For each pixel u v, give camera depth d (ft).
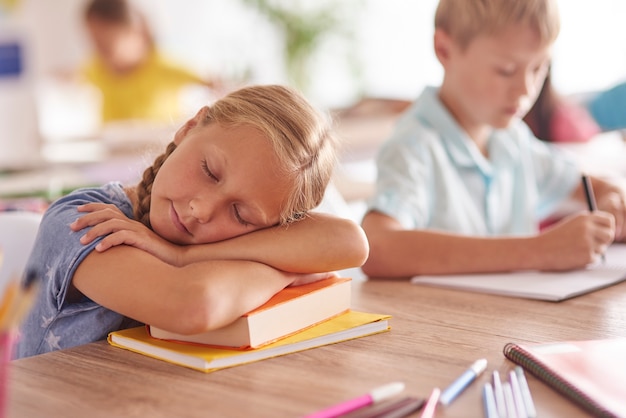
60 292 3.08
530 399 2.37
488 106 5.00
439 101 5.30
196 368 2.73
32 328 3.26
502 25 4.74
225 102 3.21
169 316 2.78
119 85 15.42
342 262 3.23
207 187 3.07
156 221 3.18
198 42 18.51
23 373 2.73
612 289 3.89
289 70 15.76
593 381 2.45
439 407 2.34
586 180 4.57
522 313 3.45
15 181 7.54
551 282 3.95
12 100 11.20
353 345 2.98
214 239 3.17
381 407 2.33
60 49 17.54
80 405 2.43
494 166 5.45
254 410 2.35
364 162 9.04
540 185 5.82
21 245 3.97
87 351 2.97
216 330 2.86
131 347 2.98
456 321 3.32
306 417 2.22
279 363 2.77
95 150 9.80
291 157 3.09
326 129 3.34
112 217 3.17
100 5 15.06
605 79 12.45
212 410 2.36
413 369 2.69
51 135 11.60
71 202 3.36
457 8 4.93
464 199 5.28
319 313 3.10
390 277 4.29
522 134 5.77
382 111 11.55
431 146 5.15
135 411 2.37
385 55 16.94
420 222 4.94
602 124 7.74
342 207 4.85
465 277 4.12
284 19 15.69
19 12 17.12
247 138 3.05
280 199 3.13
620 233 5.20
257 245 3.12
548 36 4.77
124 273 2.91
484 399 2.36
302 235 3.18
